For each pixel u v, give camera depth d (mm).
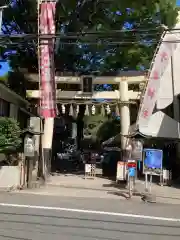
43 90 15758
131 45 19969
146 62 20844
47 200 11070
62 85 19312
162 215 9438
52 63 15594
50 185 14742
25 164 13656
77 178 18016
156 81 16609
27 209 9469
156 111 19703
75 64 22078
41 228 7355
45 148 16938
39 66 15648
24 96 18203
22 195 11805
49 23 15227
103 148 32094
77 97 17797
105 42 16484
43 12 15227
